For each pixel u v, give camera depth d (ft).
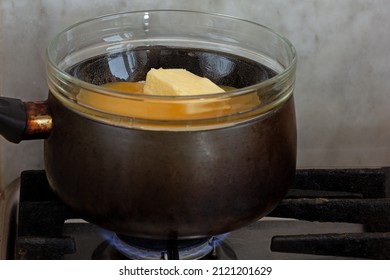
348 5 2.62
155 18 2.44
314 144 2.83
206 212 1.98
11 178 2.77
